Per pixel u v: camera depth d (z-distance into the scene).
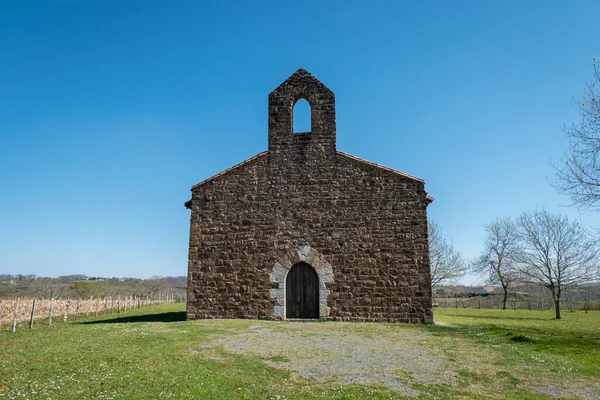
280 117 18.05
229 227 17.36
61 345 11.37
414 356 10.27
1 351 10.73
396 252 16.23
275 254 16.86
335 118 17.78
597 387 7.89
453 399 7.16
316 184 17.22
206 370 8.75
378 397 7.20
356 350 10.84
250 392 7.39
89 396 7.05
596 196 14.80
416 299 15.82
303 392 7.41
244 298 16.72
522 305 45.44
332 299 16.20
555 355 10.63
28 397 6.95
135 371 8.56
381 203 16.67
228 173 17.81
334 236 16.69
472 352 10.80
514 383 8.12
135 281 68.75
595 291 36.47
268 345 11.36
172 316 22.72
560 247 29.12
